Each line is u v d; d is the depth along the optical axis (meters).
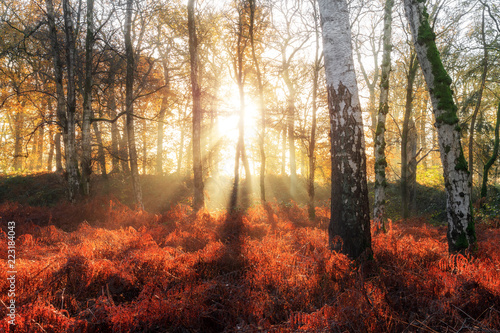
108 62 16.92
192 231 7.86
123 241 6.52
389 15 10.95
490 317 3.21
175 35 20.64
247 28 15.58
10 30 18.30
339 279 4.29
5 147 27.38
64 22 15.09
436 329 3.17
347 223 5.23
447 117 5.73
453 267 4.69
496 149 15.30
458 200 5.61
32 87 19.64
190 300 3.58
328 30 5.66
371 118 21.27
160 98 22.25
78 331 3.10
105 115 25.02
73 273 4.30
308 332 3.00
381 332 3.11
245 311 3.52
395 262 5.08
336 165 5.47
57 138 25.00
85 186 15.16
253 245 5.88
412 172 17.44
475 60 15.66
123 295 4.24
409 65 13.79
